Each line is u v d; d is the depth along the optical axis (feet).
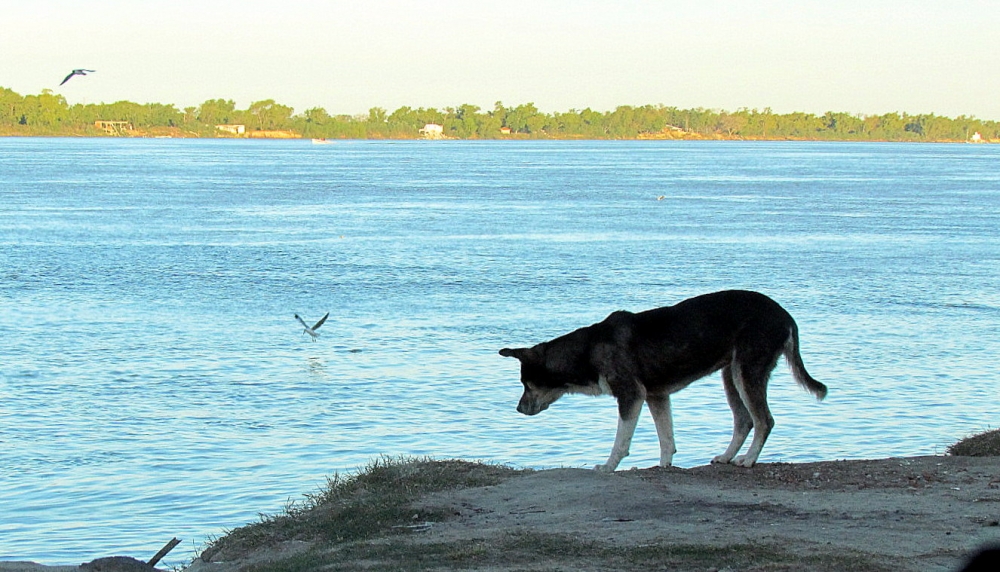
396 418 61.00
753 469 37.88
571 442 55.36
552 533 30.27
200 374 72.49
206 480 49.62
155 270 124.67
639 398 37.78
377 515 33.91
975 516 31.58
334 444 55.77
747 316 37.42
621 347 37.63
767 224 193.06
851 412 61.11
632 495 34.06
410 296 105.70
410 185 322.55
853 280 117.70
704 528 30.50
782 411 61.36
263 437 57.26
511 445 55.16
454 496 35.63
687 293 107.24
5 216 196.85
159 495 47.39
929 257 140.87
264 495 47.24
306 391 67.62
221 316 94.53
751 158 625.00
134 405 64.13
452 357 77.56
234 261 134.00
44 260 132.36
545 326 89.51
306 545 32.22
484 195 277.23
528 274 122.01
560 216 209.46
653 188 315.37
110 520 44.29
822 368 73.05
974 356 77.46
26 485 49.08
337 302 102.01
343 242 157.58
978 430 56.70
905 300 103.76
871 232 177.58
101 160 488.02
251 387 68.74
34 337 84.43
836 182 356.59
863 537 29.48
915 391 66.44
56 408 63.31
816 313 95.96
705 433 56.24
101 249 145.38
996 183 353.51
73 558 39.86
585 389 38.68
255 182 331.57
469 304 100.68
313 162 504.43
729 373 38.88
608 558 27.91
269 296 105.70
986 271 126.41
